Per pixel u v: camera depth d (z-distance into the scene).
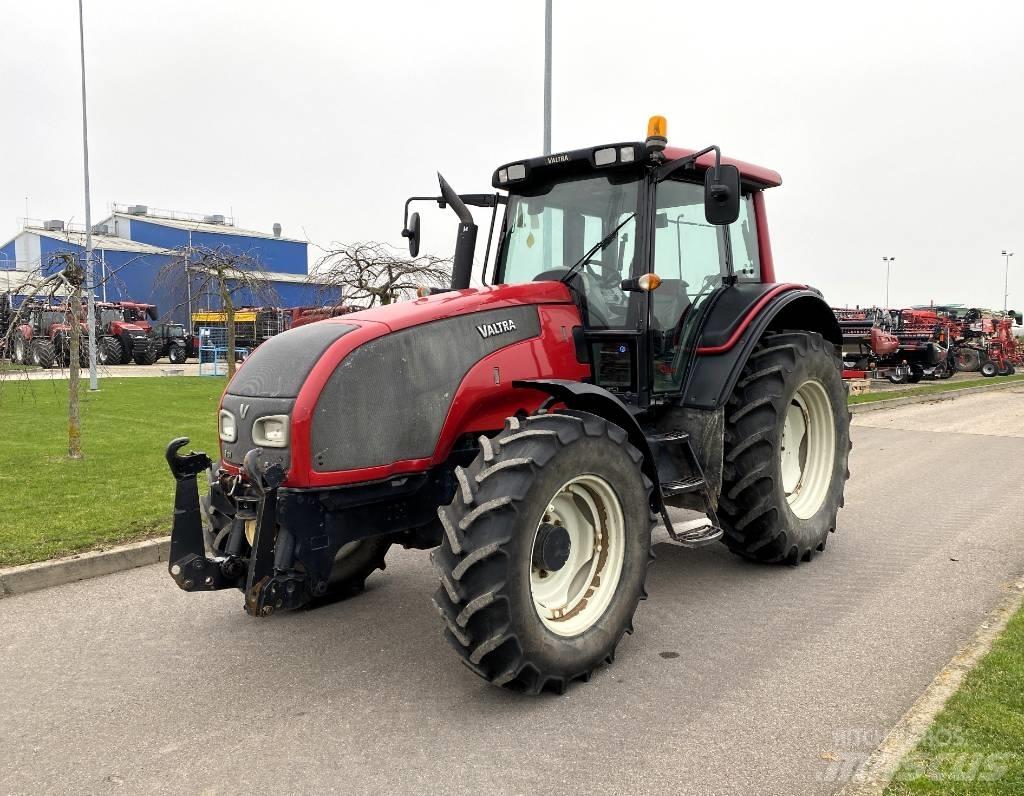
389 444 3.57
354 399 3.47
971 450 10.12
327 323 3.75
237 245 41.97
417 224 4.77
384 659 3.76
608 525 3.62
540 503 3.20
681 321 4.59
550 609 3.45
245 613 4.39
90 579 4.96
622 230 4.33
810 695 3.31
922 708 3.03
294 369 3.46
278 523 3.38
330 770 2.80
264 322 29.02
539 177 4.68
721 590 4.66
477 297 3.96
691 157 4.09
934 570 5.00
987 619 4.00
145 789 2.70
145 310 30.80
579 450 3.36
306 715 3.21
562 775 2.75
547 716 3.17
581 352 4.29
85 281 9.23
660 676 3.52
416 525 3.82
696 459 4.42
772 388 4.65
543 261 4.67
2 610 4.43
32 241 34.31
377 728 3.10
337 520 3.53
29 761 2.88
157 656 3.81
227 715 3.21
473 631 3.14
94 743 3.00
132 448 9.04
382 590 4.77
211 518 3.86
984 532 5.91
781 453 4.89
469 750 2.92
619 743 2.95
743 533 4.78
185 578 3.42
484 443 3.34
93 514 5.98
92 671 3.64
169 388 17.62
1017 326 35.09
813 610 4.32
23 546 5.17
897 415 14.95
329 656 3.80
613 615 3.55
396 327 3.63
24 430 10.52
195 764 2.85
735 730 3.03
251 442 3.49
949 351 27.61
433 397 3.69
